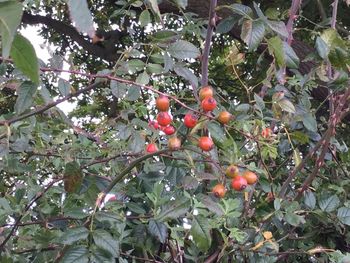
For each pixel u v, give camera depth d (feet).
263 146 1.28
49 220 1.12
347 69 1.30
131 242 1.23
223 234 1.13
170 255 1.28
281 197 1.36
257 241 1.24
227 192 1.29
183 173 1.20
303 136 1.40
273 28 1.14
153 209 1.10
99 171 1.37
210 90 1.11
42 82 1.10
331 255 1.22
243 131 1.24
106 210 1.06
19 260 1.09
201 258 1.24
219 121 1.10
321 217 1.35
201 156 1.14
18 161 1.32
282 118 1.42
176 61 1.38
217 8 1.19
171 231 1.18
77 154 1.40
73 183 1.08
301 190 1.35
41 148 1.40
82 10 0.45
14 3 0.39
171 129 1.14
